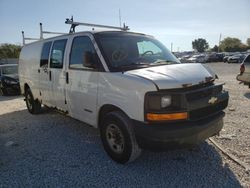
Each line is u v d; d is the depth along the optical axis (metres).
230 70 23.77
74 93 4.79
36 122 6.54
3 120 6.89
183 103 3.35
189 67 3.94
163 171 3.70
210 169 3.72
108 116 3.94
